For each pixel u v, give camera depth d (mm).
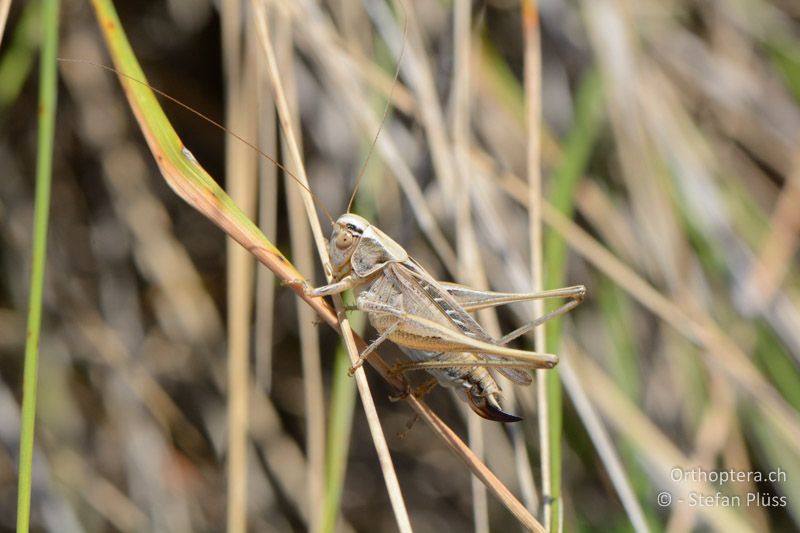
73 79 384
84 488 379
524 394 370
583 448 375
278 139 368
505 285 372
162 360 388
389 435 399
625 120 379
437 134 359
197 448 388
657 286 378
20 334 381
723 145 394
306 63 381
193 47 391
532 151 352
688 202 379
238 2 367
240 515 347
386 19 368
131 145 388
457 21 359
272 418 387
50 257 384
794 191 383
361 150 371
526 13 357
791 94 397
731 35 399
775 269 378
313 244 383
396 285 341
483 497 351
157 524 381
